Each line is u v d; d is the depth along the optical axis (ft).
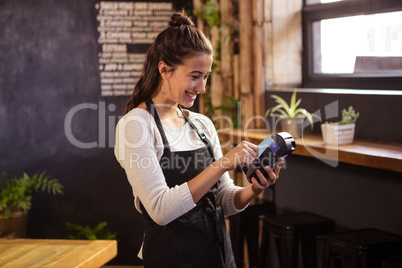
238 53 13.01
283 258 9.41
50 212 14.26
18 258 5.05
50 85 13.98
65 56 13.94
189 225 5.20
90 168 14.30
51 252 5.23
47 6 13.75
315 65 12.32
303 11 12.39
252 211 11.09
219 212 5.51
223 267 5.39
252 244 11.19
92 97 14.08
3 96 13.88
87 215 14.42
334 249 8.25
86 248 5.35
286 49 12.48
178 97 5.20
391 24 9.89
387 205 8.82
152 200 4.86
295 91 10.74
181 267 5.14
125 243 14.55
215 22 13.05
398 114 8.77
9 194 12.89
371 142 9.14
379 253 7.75
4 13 13.66
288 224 9.43
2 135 13.96
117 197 14.44
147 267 5.30
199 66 5.07
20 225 13.07
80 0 13.79
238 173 12.59
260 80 12.42
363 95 9.48
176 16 5.35
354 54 10.97
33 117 14.02
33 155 14.11
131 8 13.78
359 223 9.49
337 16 11.25
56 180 14.20
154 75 5.35
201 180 4.89
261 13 12.25
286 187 11.57
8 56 13.79
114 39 13.88
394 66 9.93
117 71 14.01
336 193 10.00
